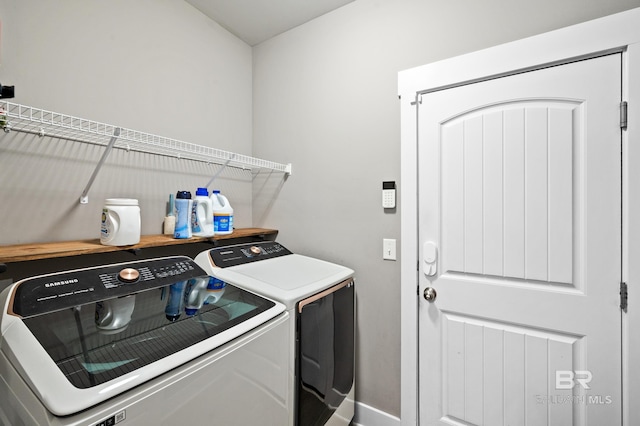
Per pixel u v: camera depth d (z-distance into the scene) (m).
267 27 1.97
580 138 1.17
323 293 1.30
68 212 1.25
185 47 1.71
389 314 1.60
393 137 1.59
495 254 1.32
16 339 0.71
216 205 1.69
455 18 1.41
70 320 0.83
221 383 0.81
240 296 1.14
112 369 0.64
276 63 2.07
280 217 2.03
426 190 1.49
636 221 1.05
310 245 1.89
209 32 1.86
